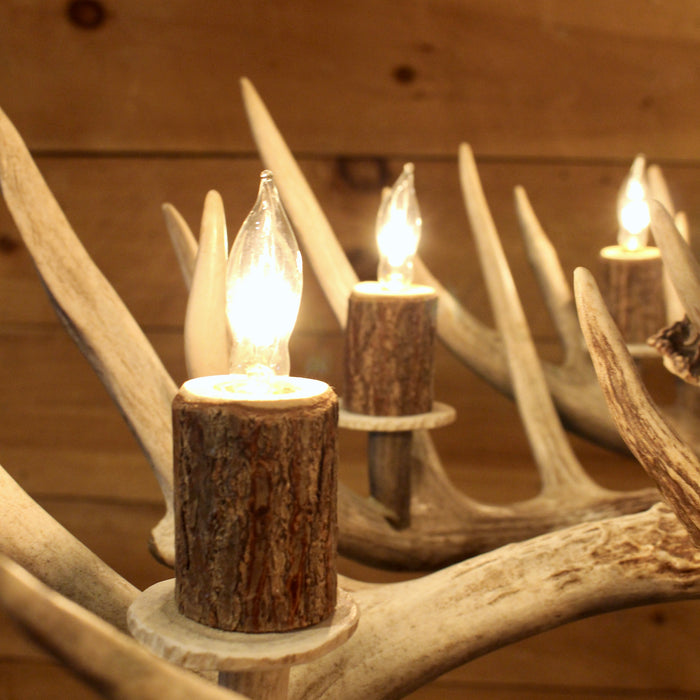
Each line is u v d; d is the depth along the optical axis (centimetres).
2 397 201
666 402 187
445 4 182
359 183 189
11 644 212
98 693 56
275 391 68
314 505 66
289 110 188
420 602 81
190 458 66
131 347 89
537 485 198
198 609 67
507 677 210
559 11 181
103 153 190
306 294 194
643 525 82
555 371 128
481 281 190
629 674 206
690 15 179
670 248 73
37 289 198
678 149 183
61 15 186
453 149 187
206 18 185
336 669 79
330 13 184
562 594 81
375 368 97
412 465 109
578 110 183
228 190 190
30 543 77
